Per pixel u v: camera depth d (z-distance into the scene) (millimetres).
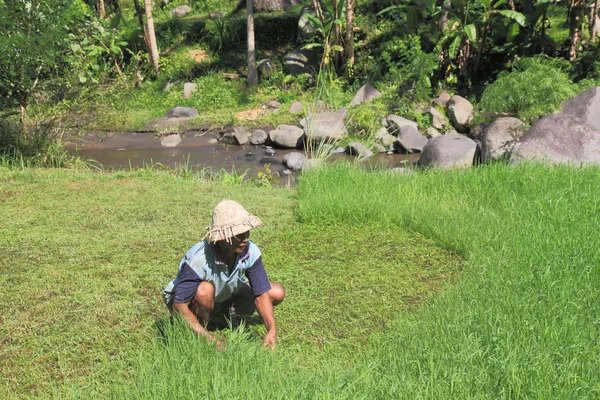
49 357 4230
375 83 17500
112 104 12086
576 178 7785
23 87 10633
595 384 3428
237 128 15250
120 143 15438
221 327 4688
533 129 10250
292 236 6703
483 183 7926
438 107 15734
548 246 5613
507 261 5484
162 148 14977
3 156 10516
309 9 20047
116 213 7379
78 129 12789
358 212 7172
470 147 11383
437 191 7949
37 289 5246
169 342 4008
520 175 7988
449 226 6523
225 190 8602
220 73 19609
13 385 3908
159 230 6773
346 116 15383
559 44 17094
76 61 11219
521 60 15180
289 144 14703
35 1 10266
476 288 4969
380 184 8234
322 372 3852
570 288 4734
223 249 3969
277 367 3814
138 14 19891
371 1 20703
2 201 7887
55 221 7070
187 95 18594
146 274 5570
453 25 17344
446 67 17234
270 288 4270
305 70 19016
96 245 6301
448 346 3979
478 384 3473
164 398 3418
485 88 16172
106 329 4586
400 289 5340
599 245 5539
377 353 4168
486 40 17547
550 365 3607
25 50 10125
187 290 4066
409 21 17578
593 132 10094
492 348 3943
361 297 5195
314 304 5059
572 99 13000
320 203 7320
